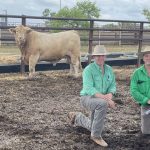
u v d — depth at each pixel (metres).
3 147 7.00
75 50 14.29
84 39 16.16
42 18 14.87
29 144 7.18
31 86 12.44
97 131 7.12
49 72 15.41
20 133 7.76
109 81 7.12
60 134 7.74
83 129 7.99
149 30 18.16
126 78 14.78
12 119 8.70
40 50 13.67
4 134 7.68
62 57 14.26
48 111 9.46
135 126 8.41
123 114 9.41
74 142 7.32
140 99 7.14
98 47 7.00
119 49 25.30
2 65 14.55
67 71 15.91
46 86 12.52
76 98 11.01
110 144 7.28
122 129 8.18
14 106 9.86
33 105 10.03
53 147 7.06
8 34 19.80
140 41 18.02
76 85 12.91
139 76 7.17
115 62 17.61
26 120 8.65
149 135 7.56
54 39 13.87
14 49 24.33
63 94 11.48
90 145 7.18
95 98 6.98
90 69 7.02
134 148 7.12
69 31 14.30
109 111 9.61
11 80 13.30
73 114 7.80
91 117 7.29
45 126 8.23
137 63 18.06
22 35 13.28
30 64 13.62
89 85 6.95
